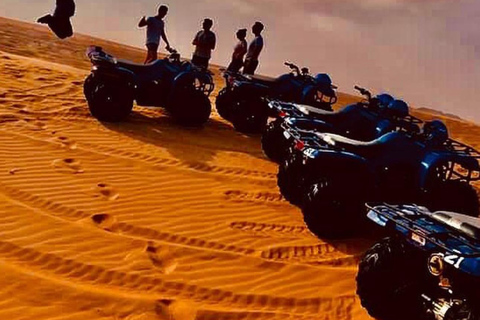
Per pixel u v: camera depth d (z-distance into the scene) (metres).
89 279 4.00
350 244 5.35
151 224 5.10
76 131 8.00
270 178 7.23
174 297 3.93
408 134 6.05
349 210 5.34
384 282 3.75
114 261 4.29
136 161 6.99
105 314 3.59
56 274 4.00
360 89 7.21
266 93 9.55
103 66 8.59
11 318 3.39
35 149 6.84
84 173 6.24
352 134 7.04
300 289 4.34
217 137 9.06
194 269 4.39
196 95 9.31
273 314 3.91
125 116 8.88
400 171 5.81
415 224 3.43
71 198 5.42
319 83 9.62
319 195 5.28
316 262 4.88
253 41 11.19
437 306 3.30
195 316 3.71
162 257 4.52
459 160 5.88
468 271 3.05
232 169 7.35
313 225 5.33
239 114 9.64
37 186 5.60
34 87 10.81
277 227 5.55
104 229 4.87
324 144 5.64
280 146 8.02
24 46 20.58
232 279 4.32
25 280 3.84
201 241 4.91
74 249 4.38
